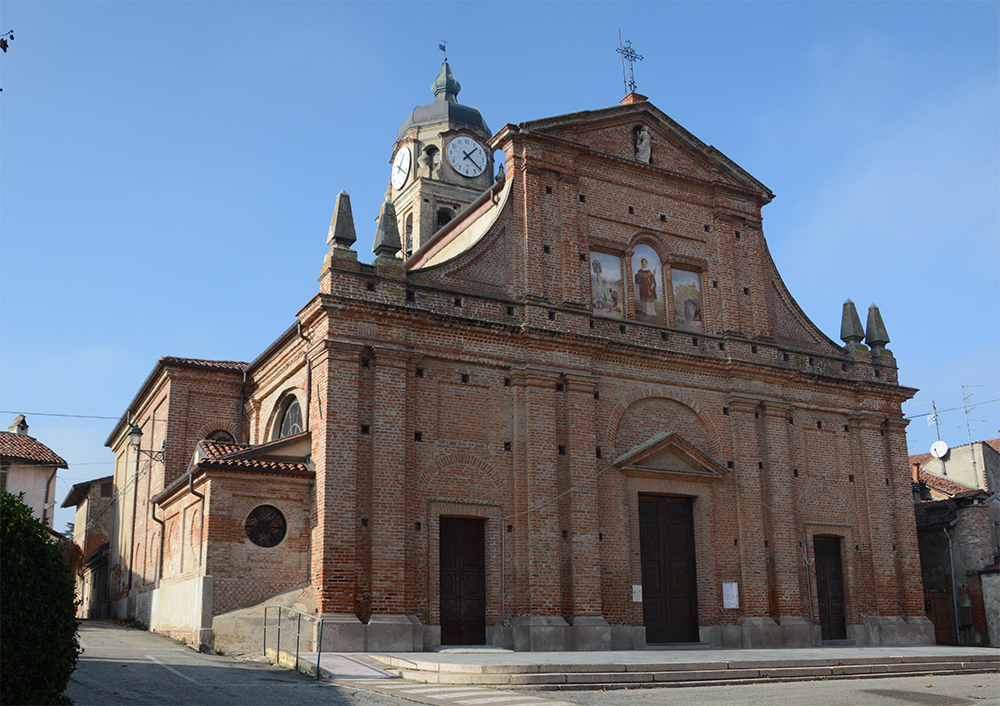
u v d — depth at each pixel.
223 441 36.81
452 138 50.84
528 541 29.02
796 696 19.72
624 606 30.30
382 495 26.98
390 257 29.38
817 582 35.22
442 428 28.92
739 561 33.00
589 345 31.47
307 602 26.20
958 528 39.53
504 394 30.23
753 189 37.53
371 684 20.00
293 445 28.22
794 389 36.34
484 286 31.14
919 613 36.41
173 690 18.09
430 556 27.75
